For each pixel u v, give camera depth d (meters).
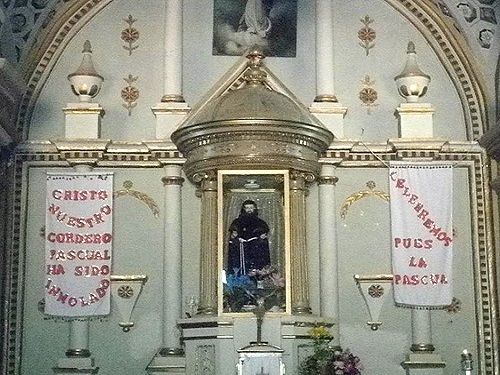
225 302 11.27
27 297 12.05
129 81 12.76
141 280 12.08
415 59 12.70
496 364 12.00
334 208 12.34
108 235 12.10
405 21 13.09
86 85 12.30
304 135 11.41
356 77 12.89
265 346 10.52
